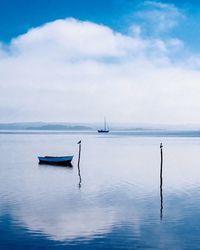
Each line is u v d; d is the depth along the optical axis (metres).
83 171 63.16
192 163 77.25
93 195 39.78
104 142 185.25
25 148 134.75
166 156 95.69
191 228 26.95
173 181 50.78
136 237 25.00
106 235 25.39
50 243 23.75
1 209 32.72
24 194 40.19
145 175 57.50
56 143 178.25
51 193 40.94
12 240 24.33
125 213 31.45
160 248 22.91
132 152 111.75
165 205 34.66
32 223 28.30
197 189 43.88
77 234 25.69
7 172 61.88
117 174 58.75
